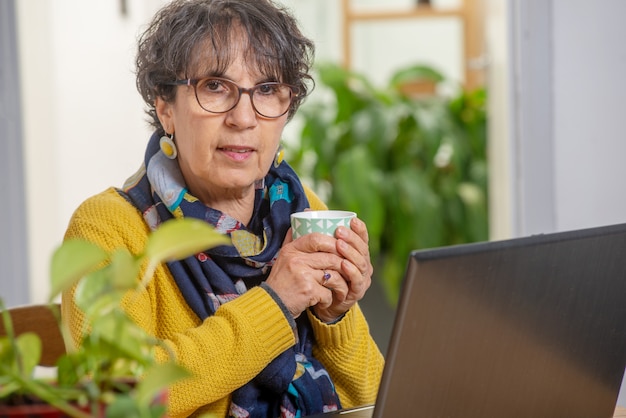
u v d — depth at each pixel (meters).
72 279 0.76
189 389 1.24
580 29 2.33
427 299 0.94
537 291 1.03
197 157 1.36
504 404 1.07
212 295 1.38
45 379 0.82
